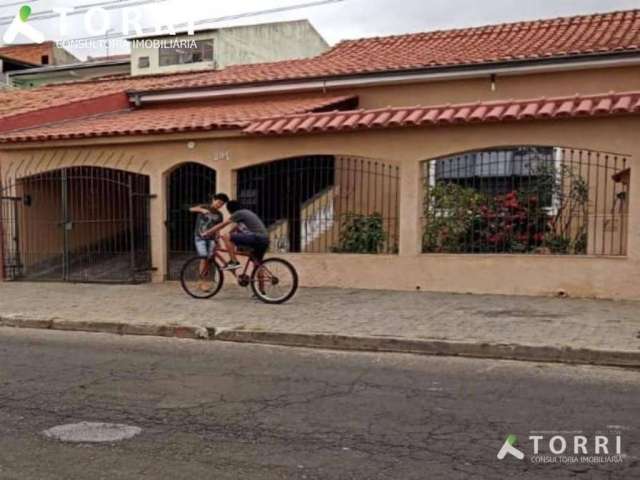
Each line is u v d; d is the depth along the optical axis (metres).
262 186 13.66
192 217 14.14
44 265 15.14
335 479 4.32
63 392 6.31
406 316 9.37
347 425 5.32
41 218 15.17
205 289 11.35
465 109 11.41
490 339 7.86
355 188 13.14
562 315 9.20
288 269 10.55
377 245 12.51
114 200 14.82
